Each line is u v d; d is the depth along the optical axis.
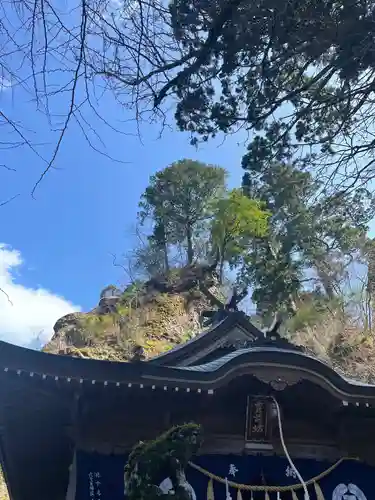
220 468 8.61
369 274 27.80
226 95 8.22
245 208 29.16
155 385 8.05
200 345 10.30
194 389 8.15
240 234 29.14
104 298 33.09
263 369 8.29
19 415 8.15
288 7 6.71
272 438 8.98
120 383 7.94
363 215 10.64
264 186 14.09
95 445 8.45
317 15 6.92
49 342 27.45
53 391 7.89
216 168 38.31
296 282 19.64
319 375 8.41
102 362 7.89
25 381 7.63
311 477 8.81
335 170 8.98
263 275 19.69
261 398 8.84
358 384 8.70
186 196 37.62
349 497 8.73
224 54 7.18
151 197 38.19
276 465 8.84
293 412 9.02
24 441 8.39
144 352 25.44
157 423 8.64
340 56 7.08
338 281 26.56
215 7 6.68
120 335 27.20
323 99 8.38
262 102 8.21
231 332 10.48
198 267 34.22
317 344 27.50
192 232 37.69
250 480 8.59
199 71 7.21
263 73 7.84
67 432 8.40
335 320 29.11
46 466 8.61
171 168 37.94
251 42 7.05
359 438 9.17
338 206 10.62
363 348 28.16
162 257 37.56
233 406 8.86
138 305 31.61
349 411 8.91
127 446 8.55
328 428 9.19
